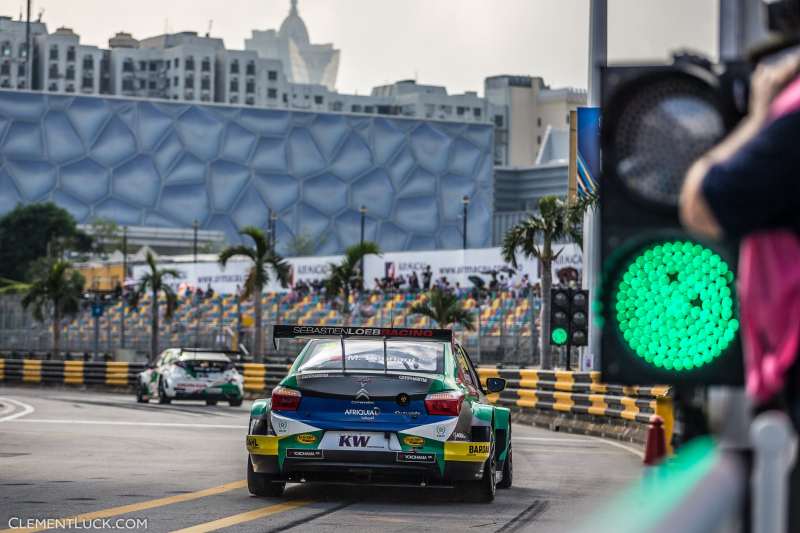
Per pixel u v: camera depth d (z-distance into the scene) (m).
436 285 87.19
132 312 101.12
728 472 2.76
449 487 17.95
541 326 55.03
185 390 46.94
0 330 101.56
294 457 16.30
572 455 26.83
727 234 2.76
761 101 2.86
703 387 3.75
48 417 37.16
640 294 3.73
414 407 16.28
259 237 74.44
